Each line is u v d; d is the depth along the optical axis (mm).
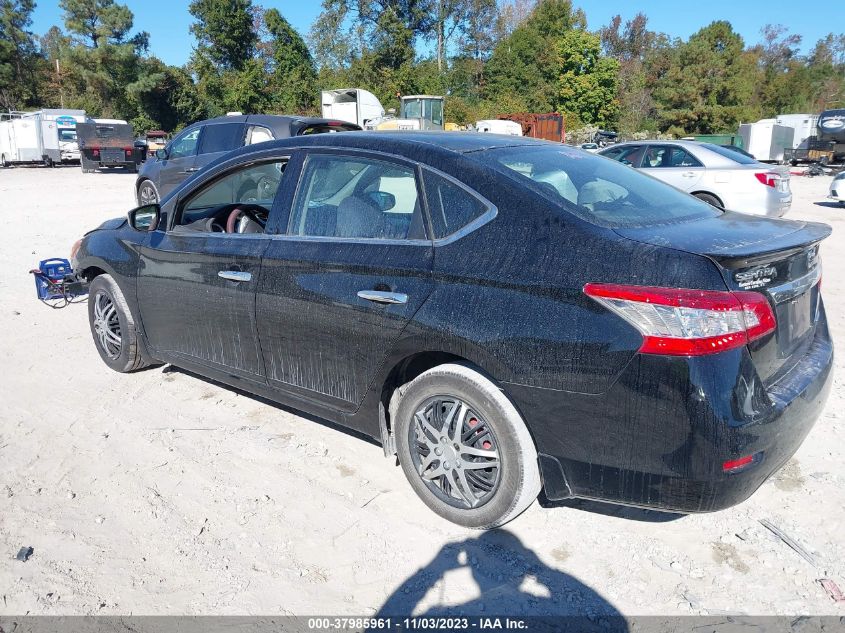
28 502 3223
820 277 3059
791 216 12961
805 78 72062
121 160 27781
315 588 2611
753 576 2621
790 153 29844
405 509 3123
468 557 2771
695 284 2297
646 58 80812
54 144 31438
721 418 2254
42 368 4988
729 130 58062
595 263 2469
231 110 55406
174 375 4809
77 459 3631
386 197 3127
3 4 62344
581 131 51406
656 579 2617
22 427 4020
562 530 2939
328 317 3201
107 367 4988
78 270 4973
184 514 3107
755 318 2354
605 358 2375
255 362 3691
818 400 2727
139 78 56625
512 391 2602
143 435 3889
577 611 2461
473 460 2842
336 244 3230
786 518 2986
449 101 51594
